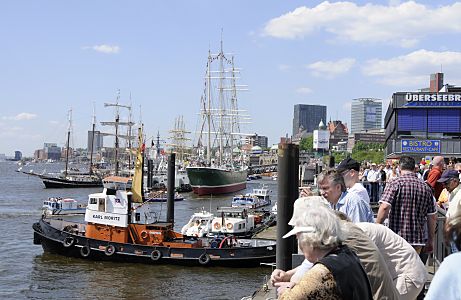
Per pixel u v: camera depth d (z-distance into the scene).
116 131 115.12
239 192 116.31
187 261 34.03
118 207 35.56
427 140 54.44
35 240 38.34
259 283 30.52
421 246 8.25
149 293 28.53
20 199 94.31
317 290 4.09
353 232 5.11
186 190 111.25
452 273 3.78
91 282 30.72
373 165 39.09
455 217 4.04
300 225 4.50
